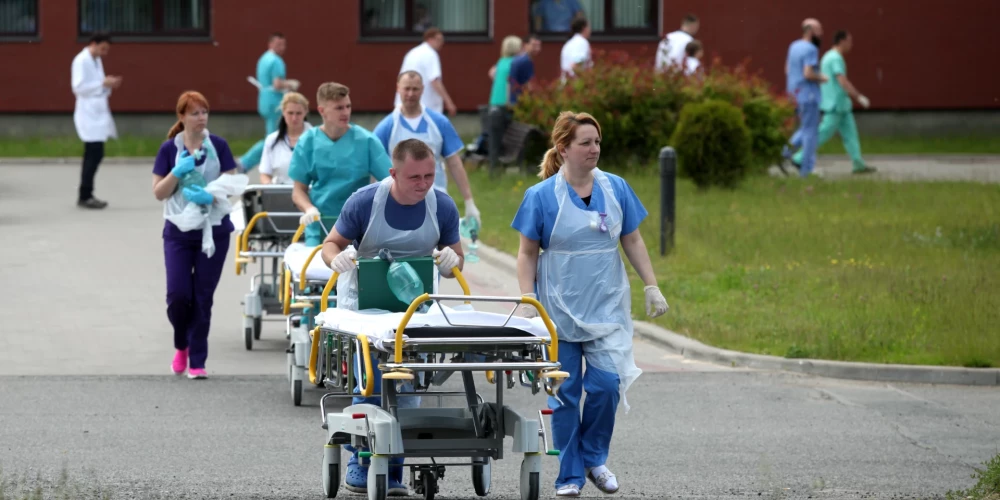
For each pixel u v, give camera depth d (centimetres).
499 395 2362
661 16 10831
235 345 4250
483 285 5106
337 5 10712
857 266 5247
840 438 3172
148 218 6769
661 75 8175
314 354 2495
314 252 3047
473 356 2370
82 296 4906
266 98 8812
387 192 2441
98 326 4438
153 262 5584
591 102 8100
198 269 3691
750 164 7494
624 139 8119
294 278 3225
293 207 4003
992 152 9969
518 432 2308
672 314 4506
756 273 5128
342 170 3344
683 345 4188
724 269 5281
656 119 8106
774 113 8112
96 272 5353
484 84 10838
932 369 3834
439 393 2417
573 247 2497
